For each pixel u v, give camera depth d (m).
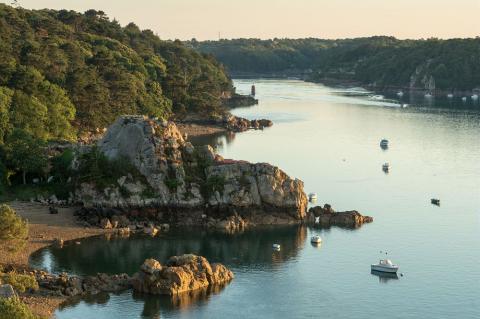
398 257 172.00
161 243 179.25
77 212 192.25
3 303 111.38
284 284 154.88
